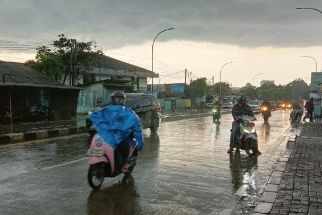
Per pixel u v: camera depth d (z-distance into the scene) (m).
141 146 8.55
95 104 40.97
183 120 32.31
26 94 30.22
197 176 9.06
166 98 68.69
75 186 7.85
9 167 9.83
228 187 8.03
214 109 29.86
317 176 8.59
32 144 14.76
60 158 11.34
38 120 29.25
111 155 7.72
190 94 77.88
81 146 14.17
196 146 14.62
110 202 6.79
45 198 6.95
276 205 6.28
